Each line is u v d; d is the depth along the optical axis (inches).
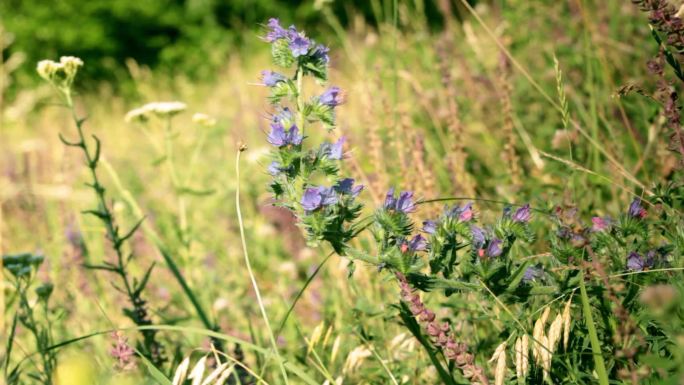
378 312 94.8
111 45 624.1
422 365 93.0
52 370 95.7
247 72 389.1
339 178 72.9
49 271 146.2
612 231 78.7
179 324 132.6
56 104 119.7
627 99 147.9
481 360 89.8
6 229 184.5
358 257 71.6
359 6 515.2
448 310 99.5
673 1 84.9
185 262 150.9
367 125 130.3
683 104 124.1
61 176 187.9
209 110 301.3
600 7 180.7
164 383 81.7
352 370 95.1
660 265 75.8
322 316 130.3
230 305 143.7
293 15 585.3
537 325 70.0
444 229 72.8
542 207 85.6
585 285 74.0
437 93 181.5
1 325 103.0
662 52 81.0
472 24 247.3
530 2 199.6
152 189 221.8
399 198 70.9
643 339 69.8
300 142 73.0
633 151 138.0
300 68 74.7
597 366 65.9
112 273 142.7
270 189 73.9
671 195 84.4
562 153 141.6
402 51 210.5
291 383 104.3
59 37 617.9
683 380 59.6
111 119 397.7
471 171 162.7
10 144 297.7
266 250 174.9
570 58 170.9
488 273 71.3
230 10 633.0
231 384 98.3
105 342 123.6
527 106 174.1
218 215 191.9
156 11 629.6
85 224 171.5
